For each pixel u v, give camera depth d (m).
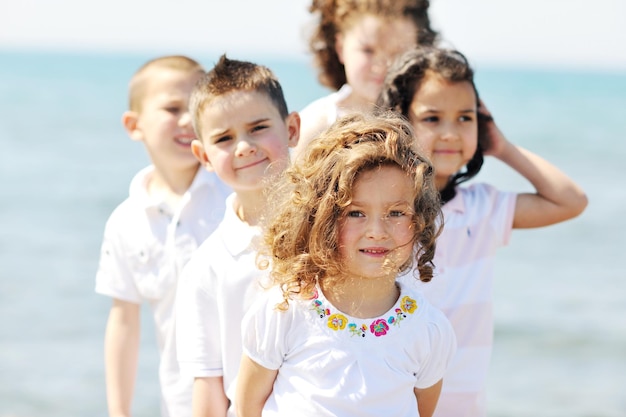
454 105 5.64
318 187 4.24
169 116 6.10
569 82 118.88
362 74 7.03
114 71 118.75
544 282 18.89
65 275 18.45
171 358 5.85
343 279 4.28
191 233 5.84
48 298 16.91
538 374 14.24
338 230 4.21
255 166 5.02
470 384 5.62
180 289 4.96
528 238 22.83
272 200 4.57
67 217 24.03
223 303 4.78
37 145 37.75
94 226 23.11
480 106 5.98
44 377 13.32
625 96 82.88
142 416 12.02
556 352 15.14
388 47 6.95
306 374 4.25
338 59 7.84
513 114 57.78
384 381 4.22
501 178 27.36
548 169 5.94
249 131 5.03
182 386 5.77
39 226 22.91
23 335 14.94
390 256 4.19
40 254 20.09
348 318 4.27
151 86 6.21
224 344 4.78
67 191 27.59
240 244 4.82
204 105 5.08
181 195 6.12
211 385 4.81
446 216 5.71
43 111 53.38
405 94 5.72
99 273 6.05
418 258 4.52
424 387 4.46
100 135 42.00
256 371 4.38
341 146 4.23
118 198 26.73
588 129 49.19
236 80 5.07
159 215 5.94
